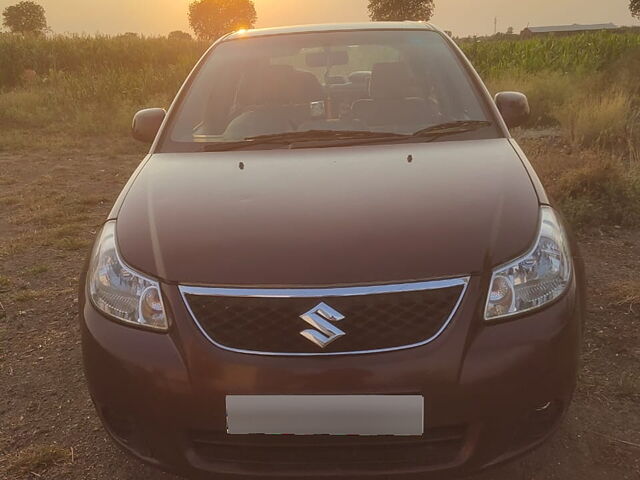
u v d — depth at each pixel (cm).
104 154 847
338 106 305
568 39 1587
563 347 182
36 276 411
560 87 981
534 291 184
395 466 177
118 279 196
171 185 238
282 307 177
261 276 181
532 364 176
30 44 1728
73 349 312
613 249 408
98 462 230
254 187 228
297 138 276
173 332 183
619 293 331
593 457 217
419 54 318
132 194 237
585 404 245
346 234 192
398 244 187
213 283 183
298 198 216
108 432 200
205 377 176
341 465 179
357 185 223
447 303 177
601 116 704
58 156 841
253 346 177
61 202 601
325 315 174
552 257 193
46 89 1394
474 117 281
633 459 216
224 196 223
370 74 313
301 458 180
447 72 307
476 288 179
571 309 188
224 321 180
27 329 336
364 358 172
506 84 1044
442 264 181
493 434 176
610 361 272
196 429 180
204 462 183
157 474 223
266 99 309
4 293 385
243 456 182
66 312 354
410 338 174
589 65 1279
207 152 274
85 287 209
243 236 197
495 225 195
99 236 223
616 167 512
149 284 190
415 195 212
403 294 176
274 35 344
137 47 1848
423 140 267
